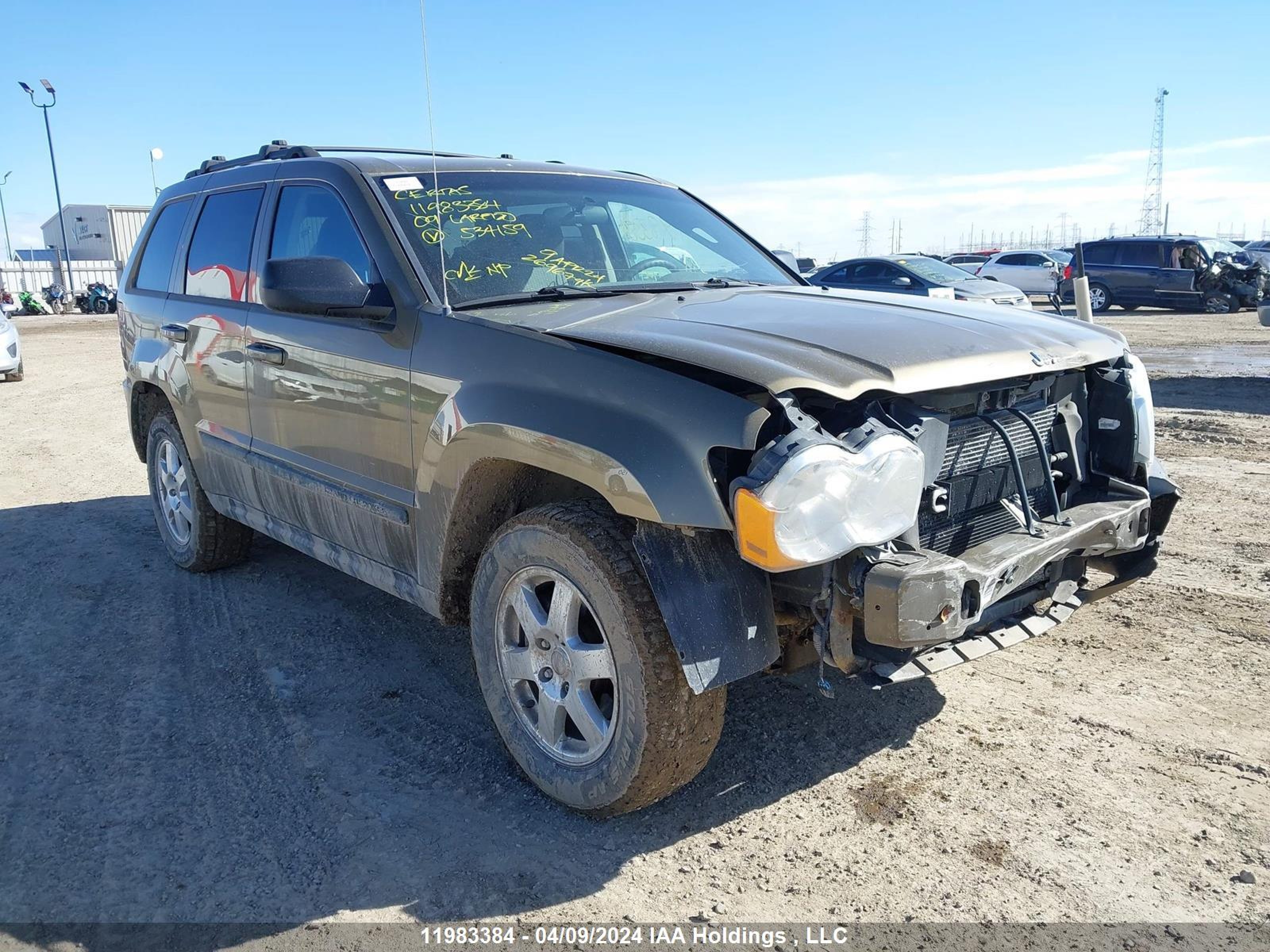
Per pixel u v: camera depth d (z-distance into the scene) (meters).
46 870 2.69
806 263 6.14
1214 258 21.88
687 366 2.60
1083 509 3.11
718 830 2.83
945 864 2.64
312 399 3.67
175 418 4.98
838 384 2.47
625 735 2.65
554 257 3.58
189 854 2.75
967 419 2.89
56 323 30.41
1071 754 3.17
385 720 3.53
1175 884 2.54
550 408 2.70
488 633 3.05
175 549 5.20
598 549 2.63
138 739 3.41
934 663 2.65
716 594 2.54
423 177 3.68
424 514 3.19
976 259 40.72
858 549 2.47
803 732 3.35
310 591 4.86
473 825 2.88
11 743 3.40
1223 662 3.77
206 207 4.65
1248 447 7.50
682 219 4.26
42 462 8.17
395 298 3.27
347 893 2.58
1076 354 3.05
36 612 4.64
